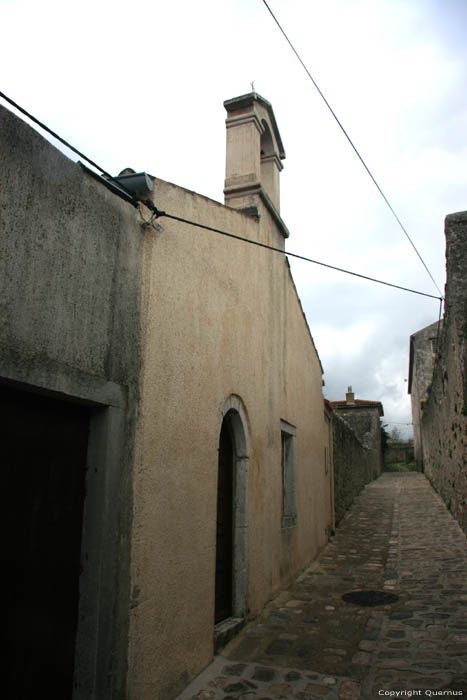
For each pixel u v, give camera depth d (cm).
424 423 2170
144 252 370
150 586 339
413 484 2072
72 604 296
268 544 605
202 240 471
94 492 307
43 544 290
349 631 489
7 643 270
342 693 357
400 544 939
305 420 876
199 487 420
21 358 251
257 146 675
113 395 320
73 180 299
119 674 300
